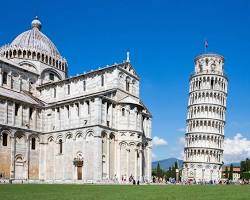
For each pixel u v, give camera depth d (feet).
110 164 272.51
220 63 489.26
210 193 130.00
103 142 268.82
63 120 289.94
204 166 448.24
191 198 102.58
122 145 282.36
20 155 276.21
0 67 301.63
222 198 102.89
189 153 461.37
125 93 300.81
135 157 284.20
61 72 375.04
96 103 268.21
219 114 469.16
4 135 265.13
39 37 375.25
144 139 319.68
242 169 617.21
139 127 293.43
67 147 282.15
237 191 147.13
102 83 299.79
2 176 258.16
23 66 345.92
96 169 258.57
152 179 323.78
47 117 299.99
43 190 139.95
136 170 282.97
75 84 316.40
